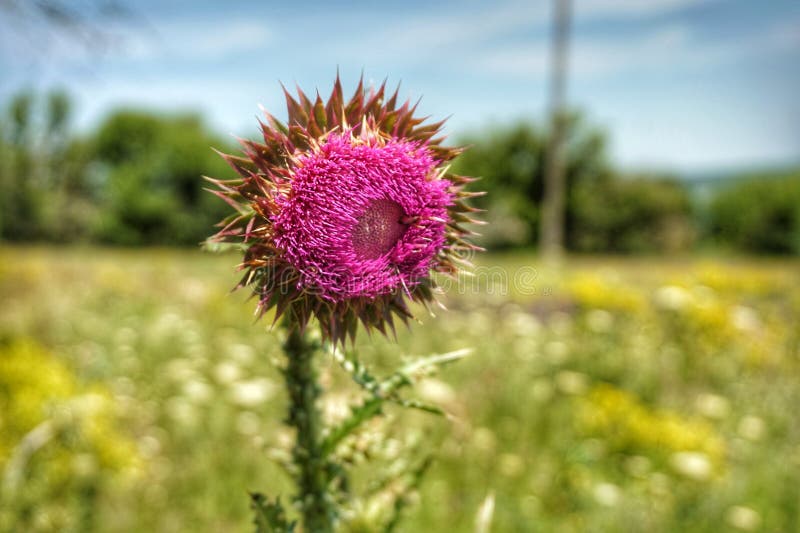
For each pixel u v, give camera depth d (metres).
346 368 2.24
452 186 2.30
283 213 2.07
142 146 70.19
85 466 6.00
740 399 10.05
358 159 2.14
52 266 19.94
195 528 6.48
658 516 6.59
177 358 10.60
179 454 7.57
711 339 11.39
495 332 11.67
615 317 12.70
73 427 5.91
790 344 12.43
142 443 7.49
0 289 15.18
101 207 64.75
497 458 7.37
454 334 11.29
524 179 57.00
